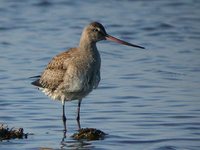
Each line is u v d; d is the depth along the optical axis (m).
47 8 31.78
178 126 15.16
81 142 14.09
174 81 19.64
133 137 14.35
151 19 29.62
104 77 20.09
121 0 33.88
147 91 18.47
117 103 17.27
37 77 18.67
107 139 14.26
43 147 13.74
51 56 22.81
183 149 13.42
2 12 30.62
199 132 14.66
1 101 17.28
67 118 15.98
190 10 31.73
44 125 15.39
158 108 16.70
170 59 22.70
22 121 15.66
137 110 16.56
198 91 18.42
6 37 26.06
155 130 14.87
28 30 27.33
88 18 29.66
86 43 15.52
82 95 15.53
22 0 33.25
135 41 25.89
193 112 16.30
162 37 26.66
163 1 33.81
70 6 32.38
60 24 28.44
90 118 15.95
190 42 25.64
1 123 15.41
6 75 20.19
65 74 15.30
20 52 23.47
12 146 13.80
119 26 28.28
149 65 21.81
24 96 17.86
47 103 17.22
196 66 21.61
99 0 33.88
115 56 23.25
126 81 19.62
